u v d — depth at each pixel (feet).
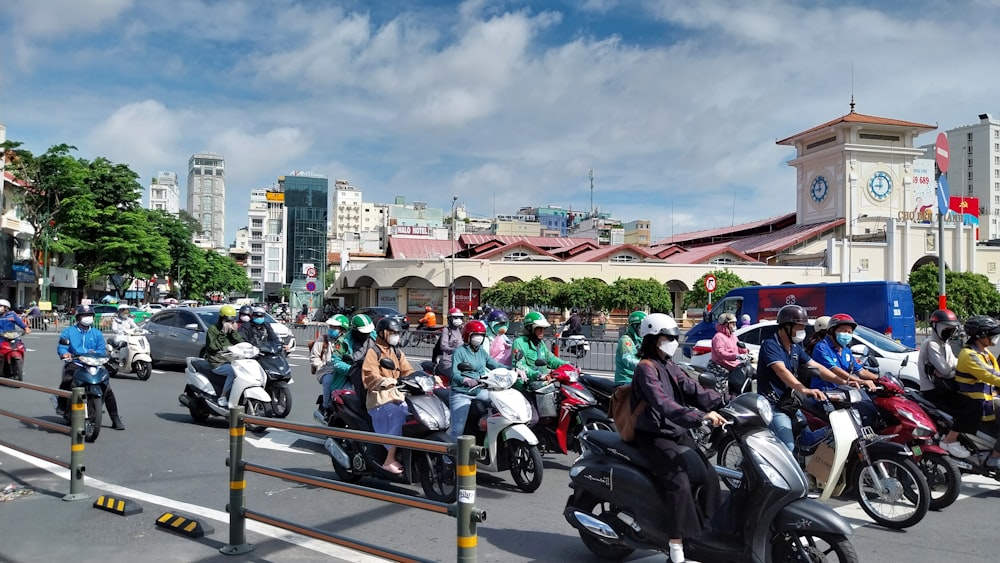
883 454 19.33
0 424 33.83
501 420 22.41
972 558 16.51
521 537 18.12
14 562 15.79
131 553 16.40
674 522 14.05
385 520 19.36
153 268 157.28
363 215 554.87
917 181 205.26
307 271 104.32
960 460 22.47
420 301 159.33
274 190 571.28
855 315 54.08
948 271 132.67
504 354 31.01
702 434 27.91
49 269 162.40
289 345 51.34
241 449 16.63
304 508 20.52
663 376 14.62
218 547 16.83
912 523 18.79
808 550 14.03
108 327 103.19
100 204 150.00
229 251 501.56
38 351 73.77
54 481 23.11
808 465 20.20
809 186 213.46
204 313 56.49
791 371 20.88
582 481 15.75
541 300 133.18
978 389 22.31
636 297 128.98
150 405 39.78
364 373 21.93
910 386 35.58
